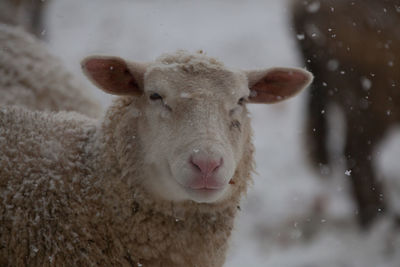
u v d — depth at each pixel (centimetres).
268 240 1021
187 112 403
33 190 402
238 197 455
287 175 1327
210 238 433
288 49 2223
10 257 393
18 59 626
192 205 423
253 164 480
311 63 1125
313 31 1105
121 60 435
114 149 428
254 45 2278
